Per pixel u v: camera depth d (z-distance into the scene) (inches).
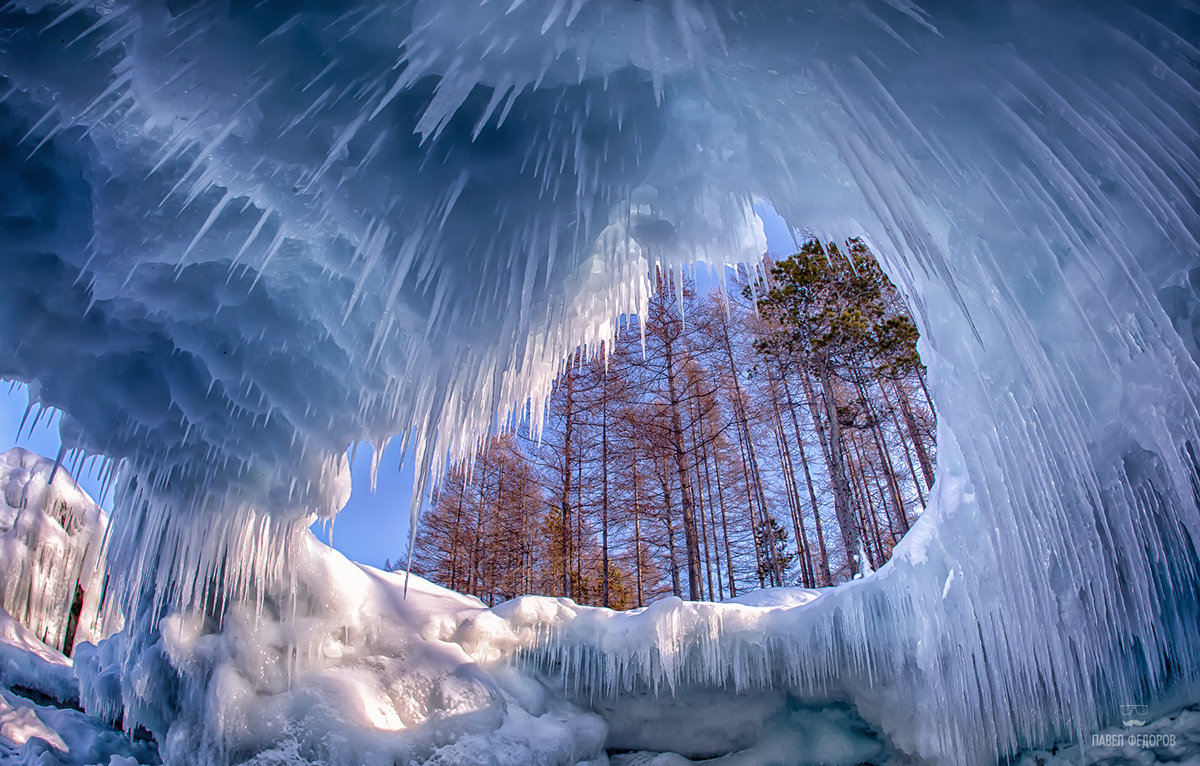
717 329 669.9
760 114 128.4
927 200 128.5
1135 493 171.0
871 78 111.0
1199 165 113.1
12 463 417.4
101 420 174.2
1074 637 177.5
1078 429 149.6
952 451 206.8
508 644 233.8
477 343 157.4
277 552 208.1
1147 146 113.0
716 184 146.4
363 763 185.8
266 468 195.2
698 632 224.4
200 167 130.9
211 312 158.2
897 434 728.3
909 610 213.9
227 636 199.0
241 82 118.3
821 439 591.2
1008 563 175.5
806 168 134.6
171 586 212.1
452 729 201.5
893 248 142.6
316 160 129.6
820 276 529.3
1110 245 121.0
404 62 123.4
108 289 146.6
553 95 129.4
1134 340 138.1
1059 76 109.3
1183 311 137.8
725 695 241.9
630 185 143.3
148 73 114.9
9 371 155.2
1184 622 188.4
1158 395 141.3
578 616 235.6
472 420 178.9
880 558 689.0
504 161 135.7
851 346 531.2
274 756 185.9
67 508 418.6
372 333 169.9
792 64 115.5
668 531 636.1
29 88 117.5
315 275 160.1
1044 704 200.2
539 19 107.8
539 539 765.3
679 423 598.5
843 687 235.6
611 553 723.4
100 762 246.8
